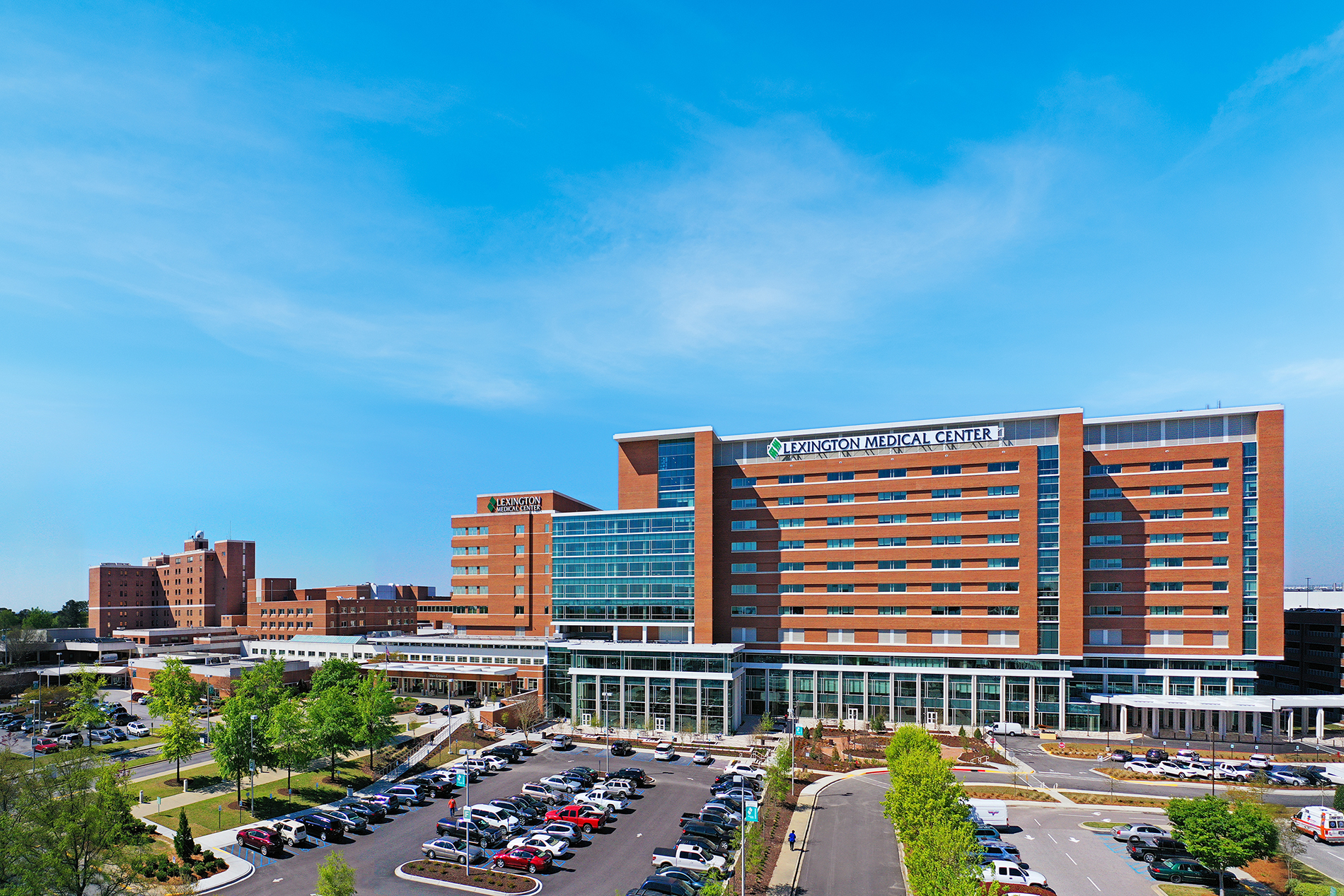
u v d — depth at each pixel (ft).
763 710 396.37
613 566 408.26
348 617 622.95
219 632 639.76
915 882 159.63
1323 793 266.98
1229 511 357.61
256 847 210.38
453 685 432.25
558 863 202.69
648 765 303.27
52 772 182.70
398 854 209.56
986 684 368.48
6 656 576.20
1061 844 217.36
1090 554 372.58
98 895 176.35
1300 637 422.00
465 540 469.98
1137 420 370.94
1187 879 190.70
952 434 383.45
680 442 417.90
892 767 225.76
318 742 264.11
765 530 407.44
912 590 382.83
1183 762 293.64
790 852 210.18
